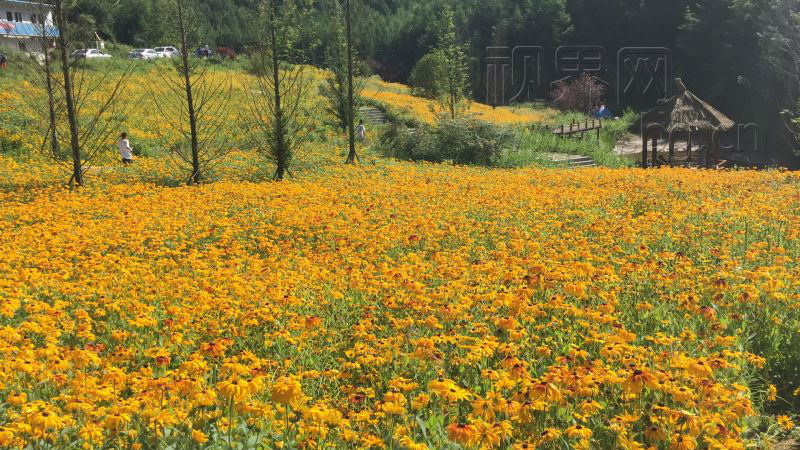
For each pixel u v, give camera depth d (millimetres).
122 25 70312
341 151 28672
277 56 21656
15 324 6930
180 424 4379
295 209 14078
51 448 4129
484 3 91375
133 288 8078
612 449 4594
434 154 29781
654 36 73375
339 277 8664
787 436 5242
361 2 27141
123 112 30312
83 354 5133
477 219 13141
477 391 5246
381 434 4582
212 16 78500
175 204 14781
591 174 20859
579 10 82875
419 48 94562
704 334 6203
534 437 4340
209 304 7168
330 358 6215
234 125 30750
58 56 20250
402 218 13383
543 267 7691
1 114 26328
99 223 12625
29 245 10742
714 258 9281
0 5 49219
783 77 46656
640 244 9688
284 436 4344
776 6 48438
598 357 5945
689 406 4625
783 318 6648
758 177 18188
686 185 16391
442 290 7145
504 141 30750
